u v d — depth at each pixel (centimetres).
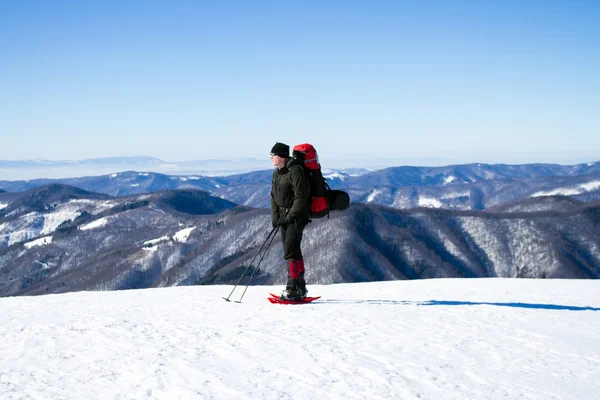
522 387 259
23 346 336
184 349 324
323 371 278
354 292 754
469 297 678
